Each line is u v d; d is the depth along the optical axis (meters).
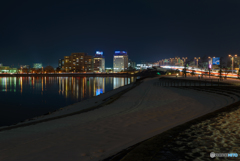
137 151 4.81
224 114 9.36
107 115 13.78
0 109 41.12
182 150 4.87
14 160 5.13
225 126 7.22
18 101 52.56
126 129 8.45
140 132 7.85
